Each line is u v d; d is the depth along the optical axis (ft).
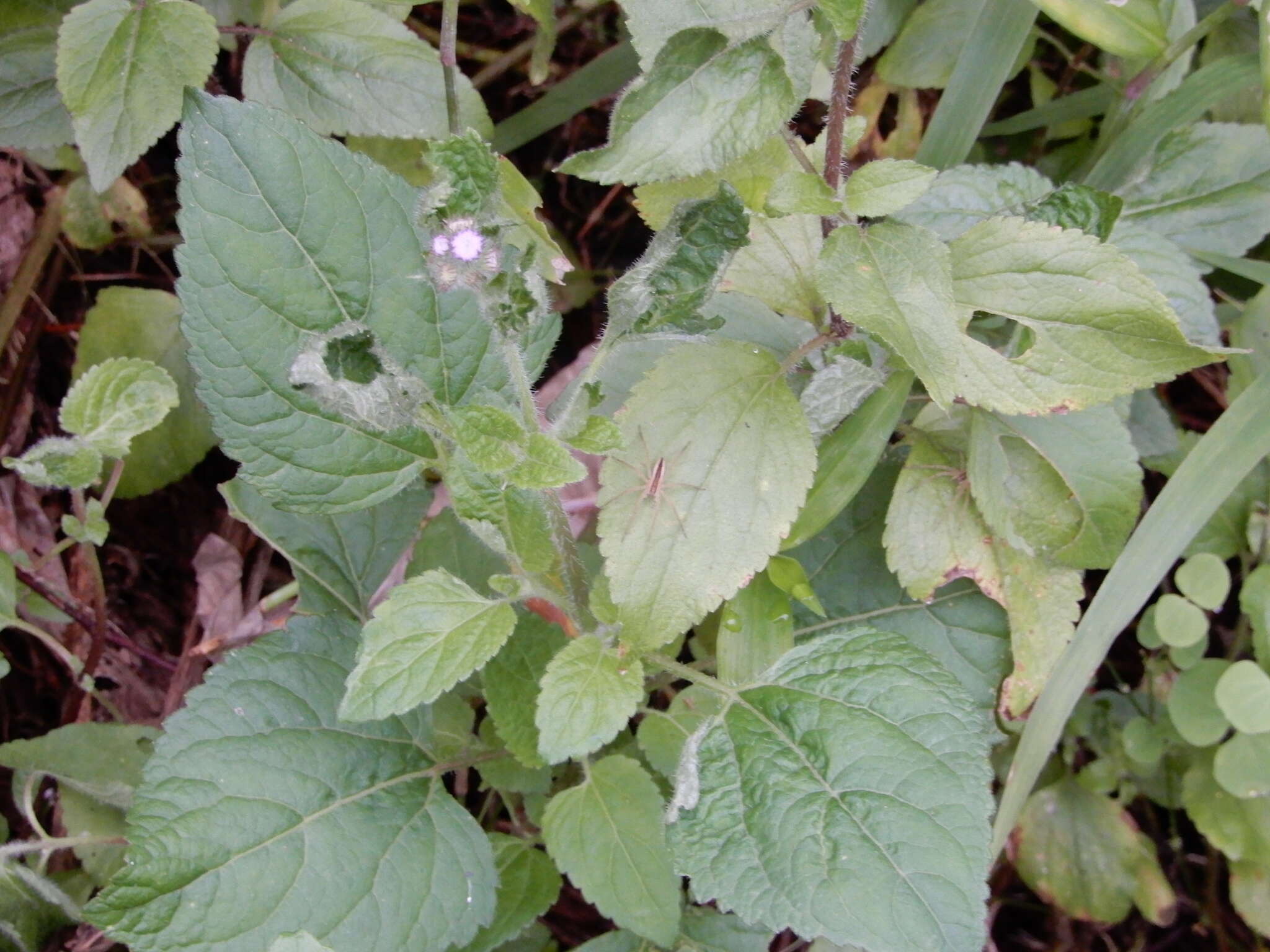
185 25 1.13
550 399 1.50
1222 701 1.20
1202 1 1.37
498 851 1.13
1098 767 1.34
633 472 0.98
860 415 1.08
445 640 0.93
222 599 1.45
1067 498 1.10
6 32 1.26
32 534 1.47
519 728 1.08
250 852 0.97
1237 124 1.25
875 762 0.95
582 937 1.36
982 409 1.10
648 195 1.06
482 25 1.63
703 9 0.95
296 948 0.89
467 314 1.02
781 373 1.02
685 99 0.87
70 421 1.18
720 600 0.96
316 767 1.01
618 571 0.96
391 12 1.43
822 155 1.07
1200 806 1.29
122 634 1.43
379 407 0.86
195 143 0.94
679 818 0.97
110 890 0.92
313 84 1.24
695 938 1.09
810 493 1.08
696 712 1.10
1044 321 1.00
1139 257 1.18
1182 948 1.43
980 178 1.19
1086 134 1.44
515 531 0.95
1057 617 1.12
